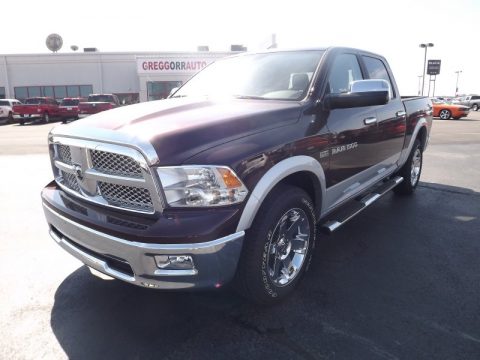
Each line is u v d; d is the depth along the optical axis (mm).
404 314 2711
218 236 2223
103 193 2504
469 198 5578
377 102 3121
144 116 2646
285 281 2826
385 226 4426
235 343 2434
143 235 2188
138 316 2725
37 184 6605
